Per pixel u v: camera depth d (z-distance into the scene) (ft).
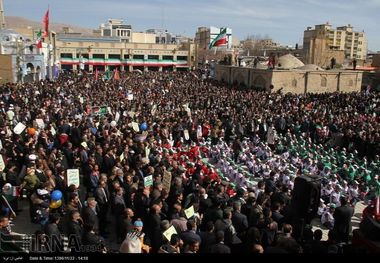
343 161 65.87
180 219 33.01
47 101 91.97
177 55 342.44
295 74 163.43
